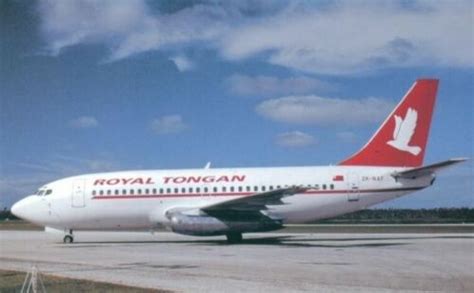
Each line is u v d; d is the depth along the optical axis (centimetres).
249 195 3547
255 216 3612
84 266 2366
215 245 3522
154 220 3838
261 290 1620
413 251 2881
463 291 1596
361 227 5909
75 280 1862
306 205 3728
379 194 3753
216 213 3650
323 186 3741
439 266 2195
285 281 1811
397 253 2775
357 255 2692
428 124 3841
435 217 9769
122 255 2891
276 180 3762
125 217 3834
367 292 1582
